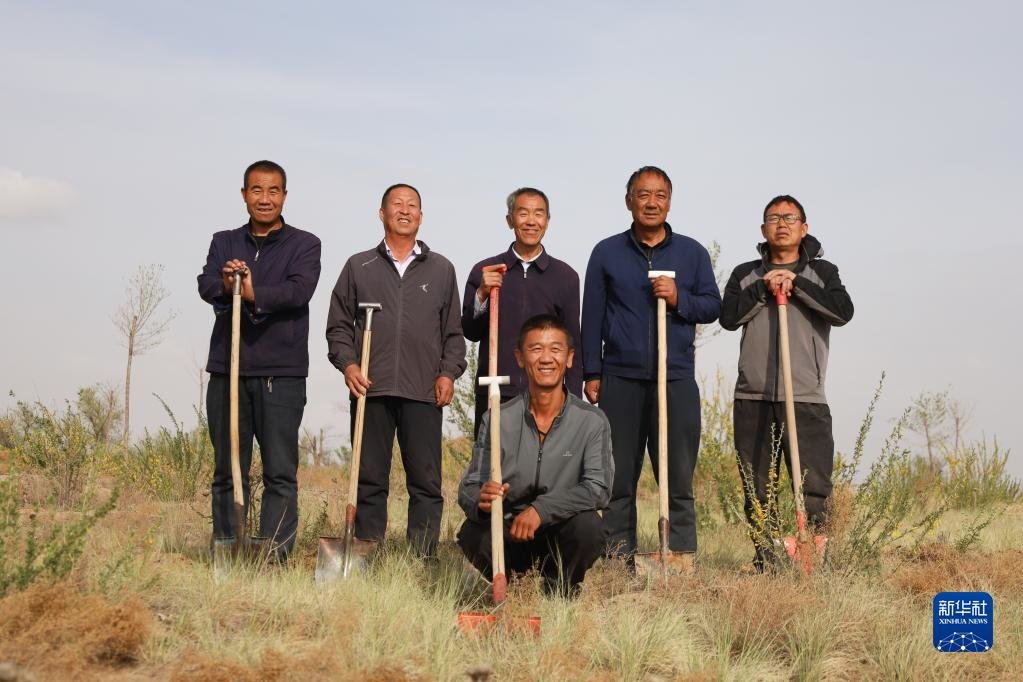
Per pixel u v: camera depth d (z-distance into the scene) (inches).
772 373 267.6
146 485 391.5
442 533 328.8
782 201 267.0
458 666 186.4
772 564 252.4
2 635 173.8
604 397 272.1
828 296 262.7
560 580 228.4
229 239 269.3
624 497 269.4
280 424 261.7
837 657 209.0
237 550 242.5
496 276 239.9
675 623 209.8
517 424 230.2
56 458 377.4
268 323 262.2
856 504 277.7
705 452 406.3
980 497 455.8
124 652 179.2
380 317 270.4
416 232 276.2
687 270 273.6
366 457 272.4
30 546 195.2
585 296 277.3
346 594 214.1
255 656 181.2
